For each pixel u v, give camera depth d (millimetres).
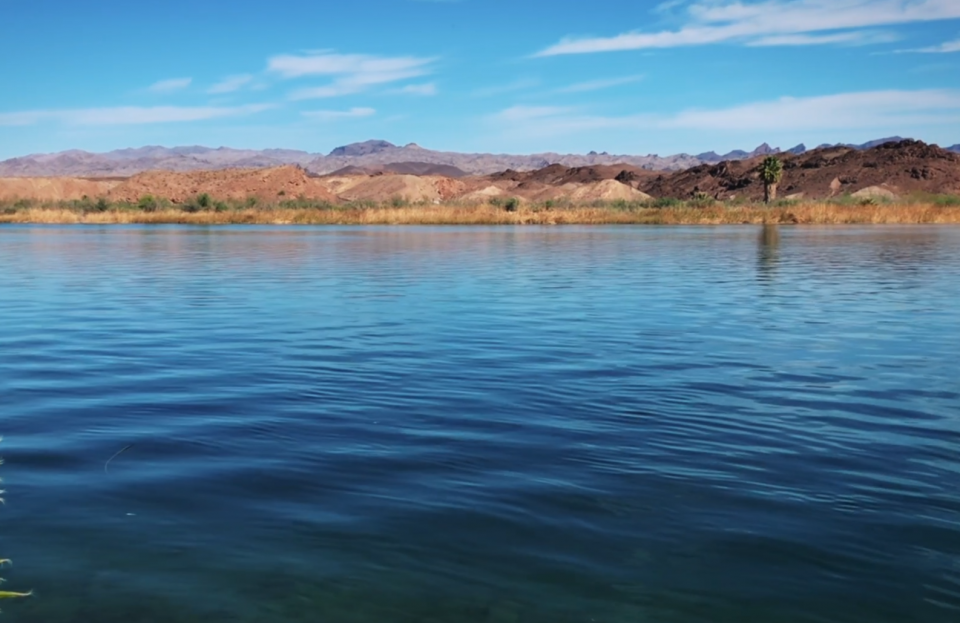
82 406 7992
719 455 6527
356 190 149625
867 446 6801
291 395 8406
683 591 4363
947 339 11773
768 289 18016
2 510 5352
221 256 28891
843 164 162375
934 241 37156
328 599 4250
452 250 31766
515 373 9453
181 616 4086
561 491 5719
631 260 26438
